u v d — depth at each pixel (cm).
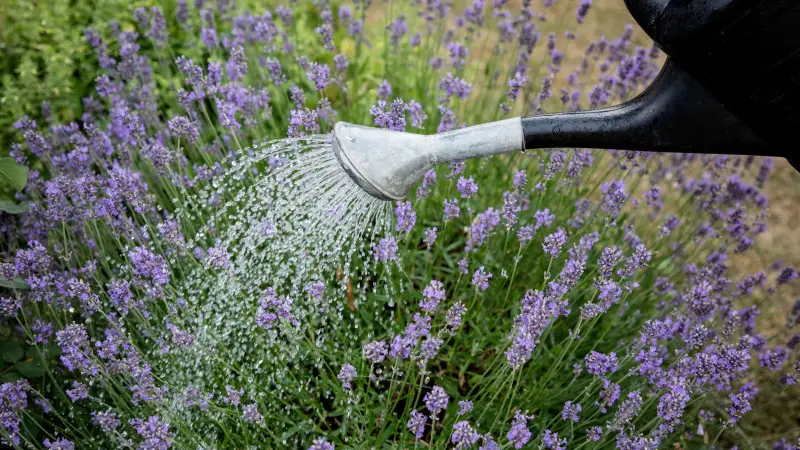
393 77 138
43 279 97
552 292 91
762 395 118
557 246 92
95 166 130
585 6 130
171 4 158
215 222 111
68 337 88
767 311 132
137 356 91
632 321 112
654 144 78
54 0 151
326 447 73
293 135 103
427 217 122
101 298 110
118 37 134
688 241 123
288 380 102
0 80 144
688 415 103
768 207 145
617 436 90
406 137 84
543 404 100
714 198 122
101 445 102
